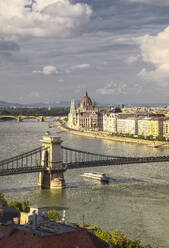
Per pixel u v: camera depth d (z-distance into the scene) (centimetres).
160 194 18638
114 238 10625
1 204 10731
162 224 14225
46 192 19038
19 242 6762
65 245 6700
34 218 7381
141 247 10700
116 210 15912
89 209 16012
